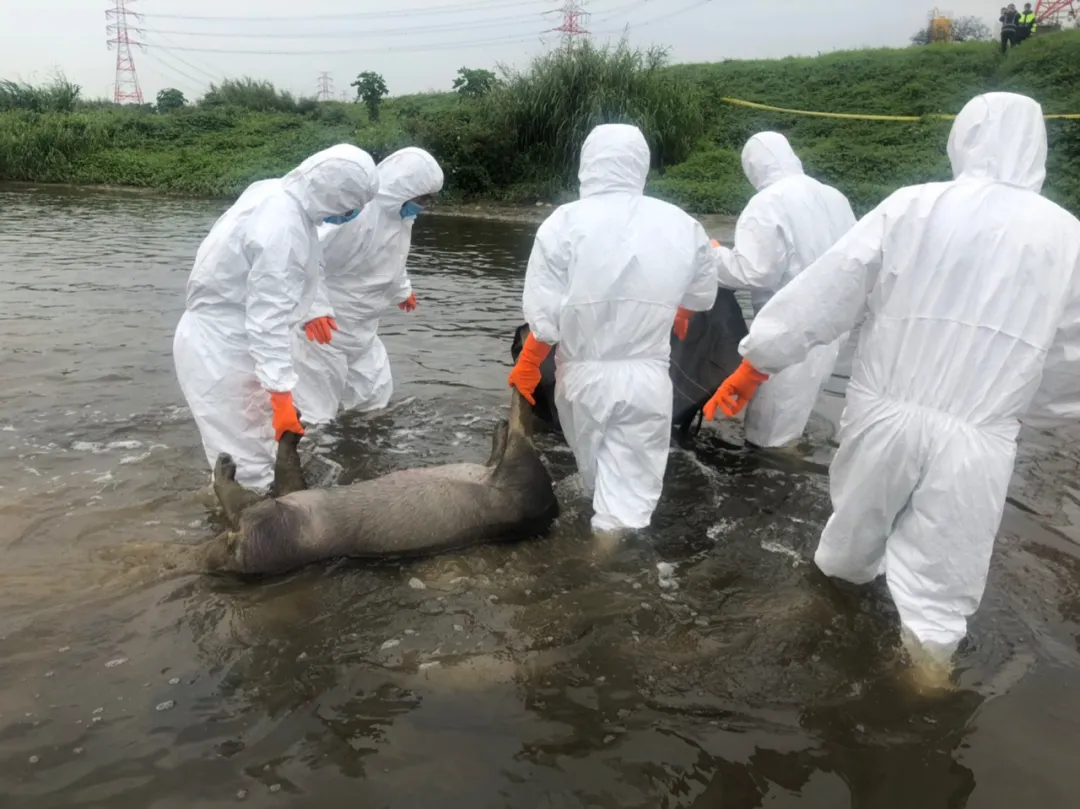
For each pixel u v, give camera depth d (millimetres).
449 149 21016
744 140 22125
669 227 4129
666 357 4254
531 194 20875
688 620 3545
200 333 4453
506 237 15531
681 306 4555
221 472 3922
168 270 11047
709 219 16984
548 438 5645
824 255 3383
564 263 4125
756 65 28016
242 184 22266
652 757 2729
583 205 4152
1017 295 2977
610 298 4039
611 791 2578
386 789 2570
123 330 7844
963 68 23969
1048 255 2971
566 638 3400
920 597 3213
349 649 3291
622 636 3420
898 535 3338
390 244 5590
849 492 3434
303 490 4035
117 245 13062
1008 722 2910
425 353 7504
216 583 3697
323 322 4734
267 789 2555
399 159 5477
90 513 4242
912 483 3232
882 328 3256
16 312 8430
